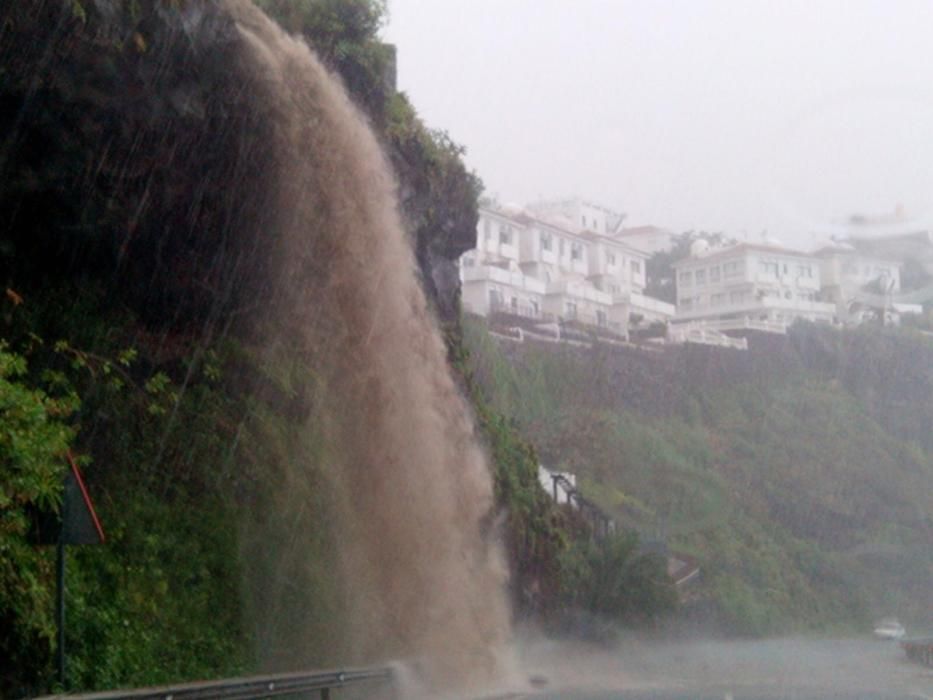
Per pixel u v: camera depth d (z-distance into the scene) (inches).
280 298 780.0
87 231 631.8
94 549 562.3
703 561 2411.4
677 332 3221.0
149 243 688.4
